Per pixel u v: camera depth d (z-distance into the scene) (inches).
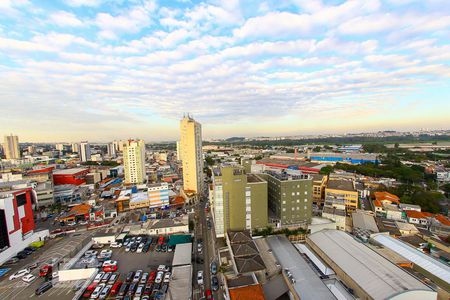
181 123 4977.9
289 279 1808.6
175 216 3782.0
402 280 1678.2
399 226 2967.5
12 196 2600.9
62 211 4079.7
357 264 1959.9
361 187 4478.3
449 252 2343.8
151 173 7263.8
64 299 1872.5
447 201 4035.4
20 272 2196.1
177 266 2192.4
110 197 5019.7
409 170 5551.2
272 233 2696.9
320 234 2588.6
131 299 1856.5
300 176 2994.6
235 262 1908.2
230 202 2657.5
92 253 2620.6
